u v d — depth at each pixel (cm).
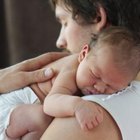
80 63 123
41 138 110
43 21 290
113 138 104
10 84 136
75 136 103
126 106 108
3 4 281
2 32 286
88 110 104
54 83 124
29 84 134
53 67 133
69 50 141
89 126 102
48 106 115
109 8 129
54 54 146
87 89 120
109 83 116
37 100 131
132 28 126
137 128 106
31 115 123
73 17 135
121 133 104
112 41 117
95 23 132
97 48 119
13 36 290
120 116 106
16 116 125
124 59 115
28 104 127
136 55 116
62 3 137
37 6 288
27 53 295
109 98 109
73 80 123
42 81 132
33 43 294
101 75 116
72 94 122
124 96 111
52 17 288
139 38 118
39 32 292
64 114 109
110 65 115
